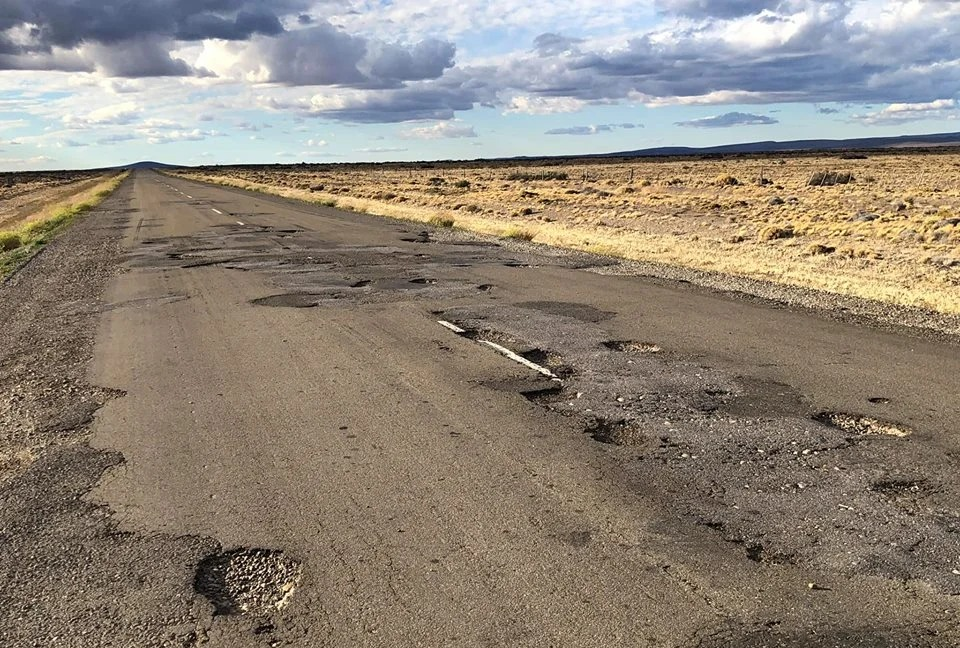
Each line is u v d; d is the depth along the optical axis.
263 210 30.83
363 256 15.09
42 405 5.99
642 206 33.50
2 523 3.97
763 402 5.67
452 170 119.62
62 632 3.00
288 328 8.56
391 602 3.14
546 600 3.12
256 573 3.41
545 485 4.25
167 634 2.96
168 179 96.88
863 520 3.78
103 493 4.30
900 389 5.92
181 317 9.41
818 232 21.69
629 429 5.14
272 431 5.25
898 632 2.86
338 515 3.95
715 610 3.02
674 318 8.82
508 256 15.05
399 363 6.93
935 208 29.05
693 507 3.94
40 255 17.39
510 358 7.04
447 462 4.62
